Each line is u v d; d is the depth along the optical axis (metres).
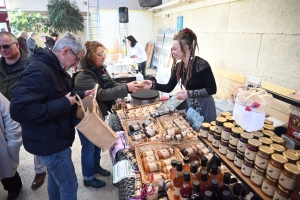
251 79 2.20
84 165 2.04
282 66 1.83
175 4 4.43
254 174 0.74
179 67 1.90
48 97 1.19
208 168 1.05
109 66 4.42
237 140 0.85
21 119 1.08
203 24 3.25
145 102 2.30
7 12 7.35
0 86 1.88
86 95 1.53
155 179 1.24
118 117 2.12
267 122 0.98
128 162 1.44
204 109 1.84
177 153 1.44
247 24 2.23
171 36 4.70
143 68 5.11
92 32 6.37
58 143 1.29
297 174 0.60
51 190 1.61
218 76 2.82
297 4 1.65
